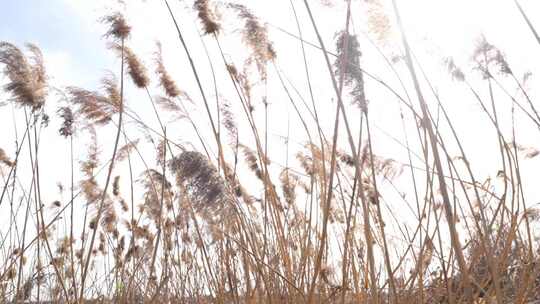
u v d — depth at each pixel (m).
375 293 1.34
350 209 1.45
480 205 1.41
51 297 2.11
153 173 2.02
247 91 2.15
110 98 2.16
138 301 2.11
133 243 2.11
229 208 1.39
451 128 1.48
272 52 1.97
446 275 1.42
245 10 2.00
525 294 1.46
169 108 2.15
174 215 1.98
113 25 2.09
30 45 2.07
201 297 1.91
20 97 1.99
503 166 1.57
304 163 2.39
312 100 1.68
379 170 1.98
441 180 1.20
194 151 1.42
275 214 1.86
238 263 1.84
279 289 1.72
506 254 1.50
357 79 1.46
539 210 1.80
